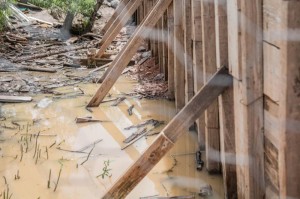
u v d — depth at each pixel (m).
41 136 5.23
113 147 4.94
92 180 4.37
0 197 4.16
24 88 6.71
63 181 4.37
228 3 3.52
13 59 8.23
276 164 3.13
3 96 6.31
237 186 3.65
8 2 9.88
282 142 2.90
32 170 4.55
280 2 2.86
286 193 2.93
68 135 5.25
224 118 3.77
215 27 3.86
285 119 2.87
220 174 4.30
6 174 4.50
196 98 3.70
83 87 6.79
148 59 7.71
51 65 8.01
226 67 3.66
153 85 6.62
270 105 3.16
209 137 4.25
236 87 3.50
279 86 2.95
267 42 3.12
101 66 7.79
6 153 4.86
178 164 4.54
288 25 2.78
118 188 3.74
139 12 9.71
